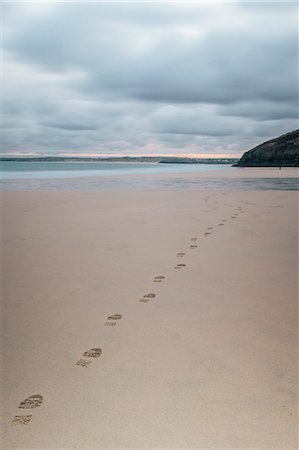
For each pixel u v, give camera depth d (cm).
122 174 4722
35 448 246
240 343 373
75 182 3027
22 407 285
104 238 850
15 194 1922
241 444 246
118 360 346
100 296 503
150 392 298
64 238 854
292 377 316
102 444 248
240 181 3048
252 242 795
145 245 780
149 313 447
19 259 684
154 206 1402
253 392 297
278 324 413
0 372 330
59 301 488
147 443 248
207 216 1146
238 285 538
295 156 10619
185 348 365
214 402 285
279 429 258
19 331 406
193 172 5378
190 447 244
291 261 654
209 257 685
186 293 509
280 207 1323
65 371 330
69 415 275
